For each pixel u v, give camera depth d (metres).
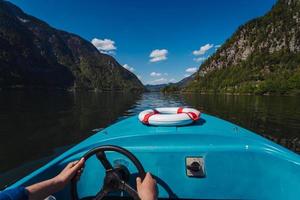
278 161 2.77
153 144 3.11
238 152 2.87
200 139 3.09
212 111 28.91
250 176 2.87
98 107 33.22
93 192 3.00
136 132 3.45
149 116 3.75
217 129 3.57
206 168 2.90
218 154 2.88
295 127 17.16
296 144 12.43
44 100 45.78
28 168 8.61
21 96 58.09
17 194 1.55
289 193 2.68
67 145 11.76
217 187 2.90
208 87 181.75
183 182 2.94
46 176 2.83
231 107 34.66
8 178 7.80
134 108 32.00
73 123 18.55
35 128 16.36
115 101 48.81
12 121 19.47
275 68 169.75
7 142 12.36
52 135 14.08
